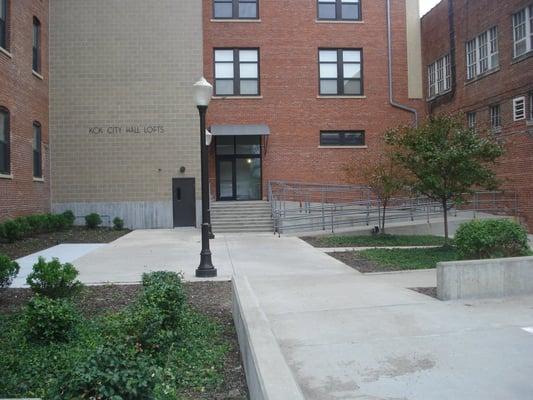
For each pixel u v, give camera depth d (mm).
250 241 18500
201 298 9031
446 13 26453
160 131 23906
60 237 19703
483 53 23891
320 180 26750
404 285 9555
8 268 8672
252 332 5324
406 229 20469
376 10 27766
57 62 23641
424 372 5051
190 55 24047
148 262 13516
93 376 3713
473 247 9031
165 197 23875
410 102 28094
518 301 8016
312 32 27109
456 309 7520
